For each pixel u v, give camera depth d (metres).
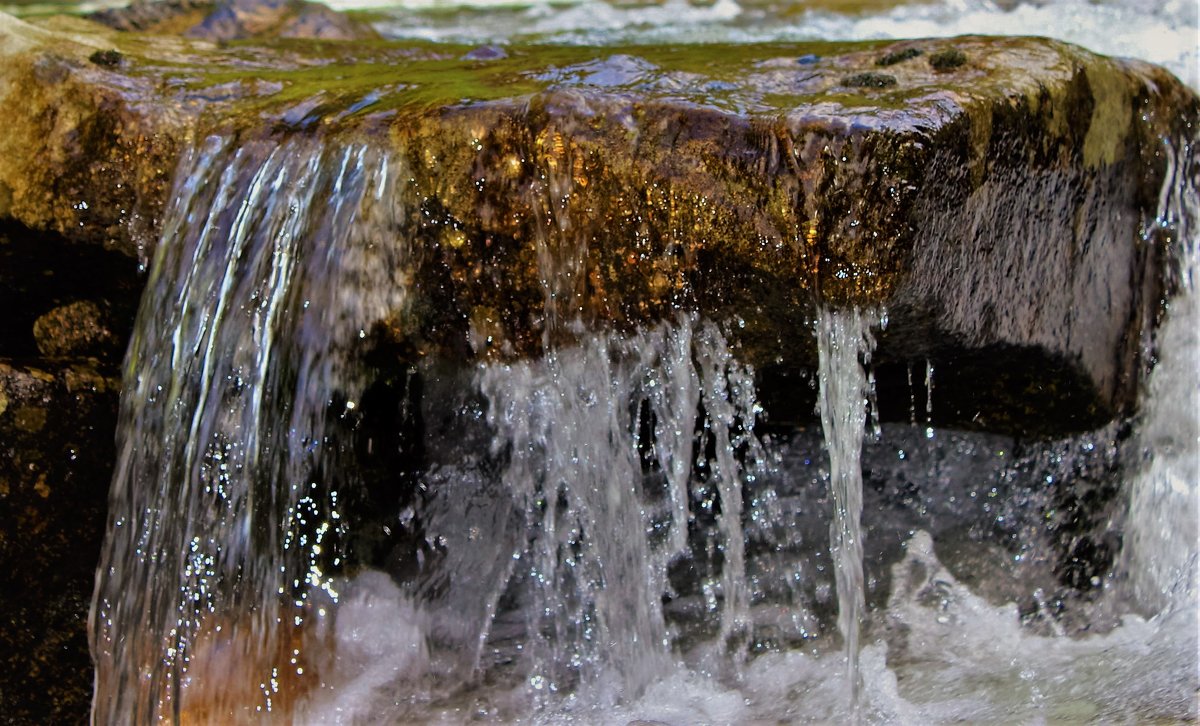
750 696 4.02
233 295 4.00
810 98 3.89
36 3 6.36
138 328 4.07
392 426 4.02
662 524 4.02
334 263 3.94
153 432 4.05
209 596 4.02
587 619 4.06
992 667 4.04
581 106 3.88
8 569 4.02
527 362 3.95
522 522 4.04
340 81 4.14
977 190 3.85
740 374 3.92
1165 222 4.13
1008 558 4.12
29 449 4.03
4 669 4.02
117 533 4.07
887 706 3.98
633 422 3.95
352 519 4.01
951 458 4.10
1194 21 4.67
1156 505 4.16
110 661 4.05
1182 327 4.15
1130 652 4.06
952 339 3.88
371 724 4.00
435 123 3.92
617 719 4.00
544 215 3.89
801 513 4.06
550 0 5.88
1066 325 4.00
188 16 4.77
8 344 4.18
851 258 3.78
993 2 4.95
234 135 4.04
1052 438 4.09
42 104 4.11
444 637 4.07
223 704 4.01
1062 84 3.97
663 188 3.84
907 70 4.01
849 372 3.82
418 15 5.62
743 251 3.82
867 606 4.11
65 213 4.09
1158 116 4.11
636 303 3.88
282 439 3.98
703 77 4.01
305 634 4.02
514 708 4.02
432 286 3.93
